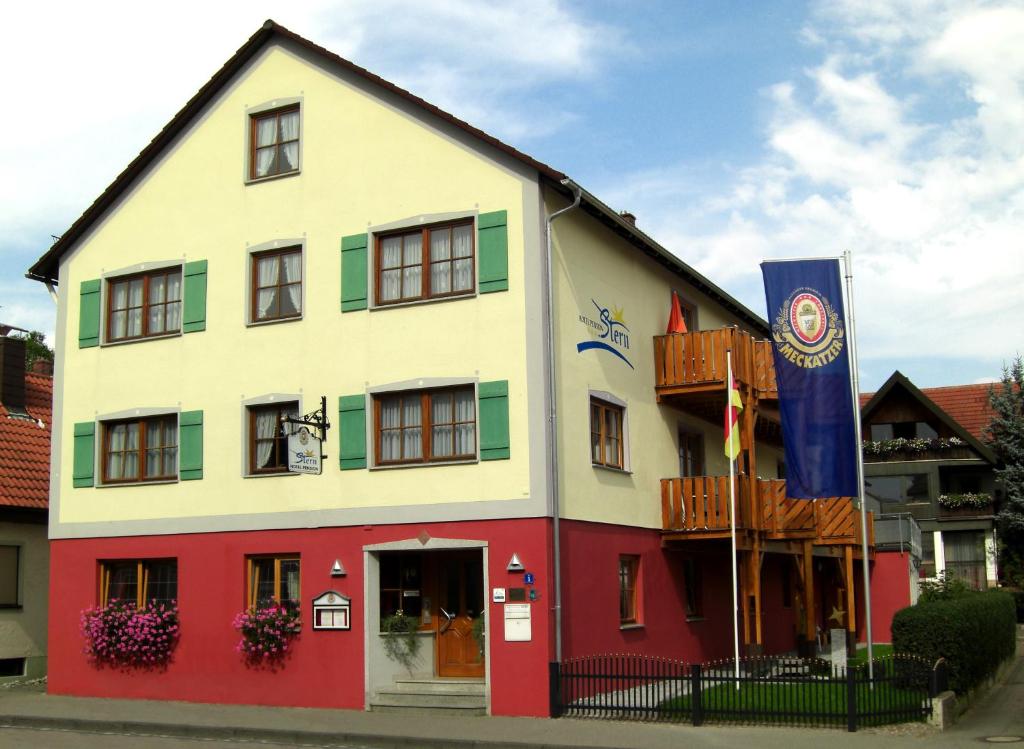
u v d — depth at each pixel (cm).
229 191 2034
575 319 1855
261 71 2034
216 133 2067
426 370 1803
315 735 1531
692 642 2222
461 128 1825
